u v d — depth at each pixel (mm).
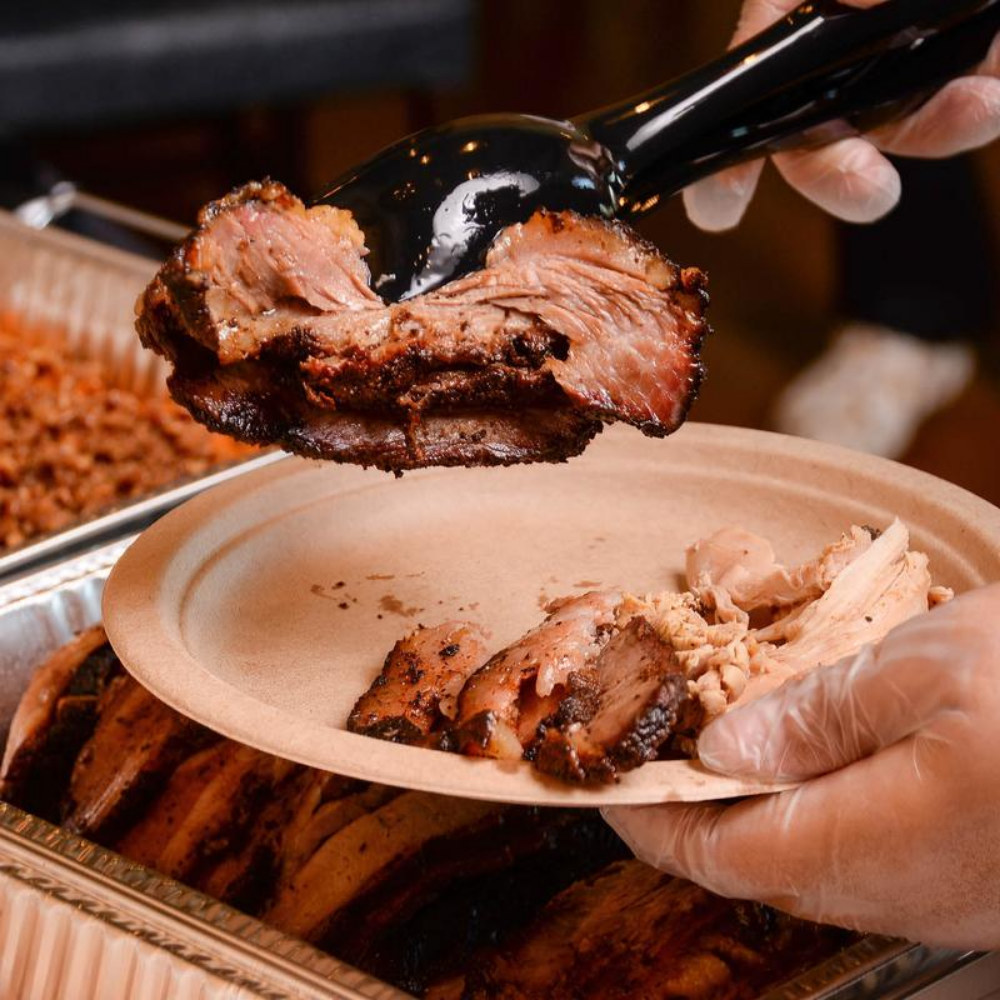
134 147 1767
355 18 1688
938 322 1493
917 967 636
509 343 675
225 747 744
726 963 676
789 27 749
